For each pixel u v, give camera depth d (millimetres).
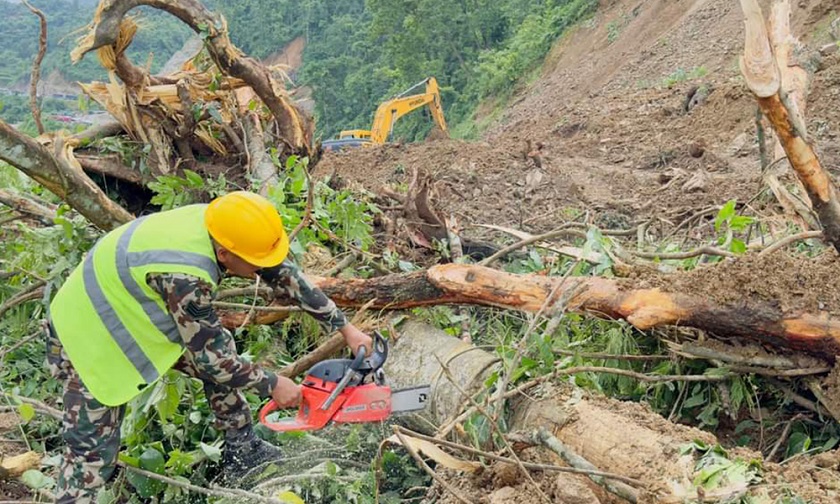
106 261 2787
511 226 7691
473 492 2994
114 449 2984
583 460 2777
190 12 5785
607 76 25531
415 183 5266
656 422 2928
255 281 4375
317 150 6656
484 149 13625
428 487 3234
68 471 2947
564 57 31328
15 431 3916
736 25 19328
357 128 47531
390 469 3408
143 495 3203
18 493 3480
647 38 24781
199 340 2775
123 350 2775
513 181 10414
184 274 2680
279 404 3053
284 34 62000
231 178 6152
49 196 5781
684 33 21891
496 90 34750
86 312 2779
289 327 4480
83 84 5836
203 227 2797
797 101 4523
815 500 2426
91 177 5906
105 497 3115
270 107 6289
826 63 11602
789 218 4141
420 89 41312
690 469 2621
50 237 4578
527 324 4086
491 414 3145
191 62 6594
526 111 28953
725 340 3367
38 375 4312
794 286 3238
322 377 3072
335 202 4863
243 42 65000
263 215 2811
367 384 3100
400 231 5359
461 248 5281
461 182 10281
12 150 3934
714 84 13711
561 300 3475
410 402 3146
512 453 2779
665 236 5734
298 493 3256
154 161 5957
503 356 3396
